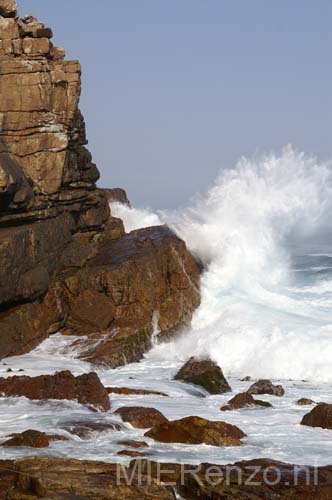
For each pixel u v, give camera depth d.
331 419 26.33
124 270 41.06
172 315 41.69
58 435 23.92
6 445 22.97
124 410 26.72
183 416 27.83
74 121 43.00
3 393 29.17
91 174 45.62
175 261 43.09
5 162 37.16
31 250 38.75
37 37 41.69
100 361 37.16
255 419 27.69
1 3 41.12
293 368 36.84
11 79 40.00
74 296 40.72
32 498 18.08
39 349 38.41
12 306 38.72
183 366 34.88
